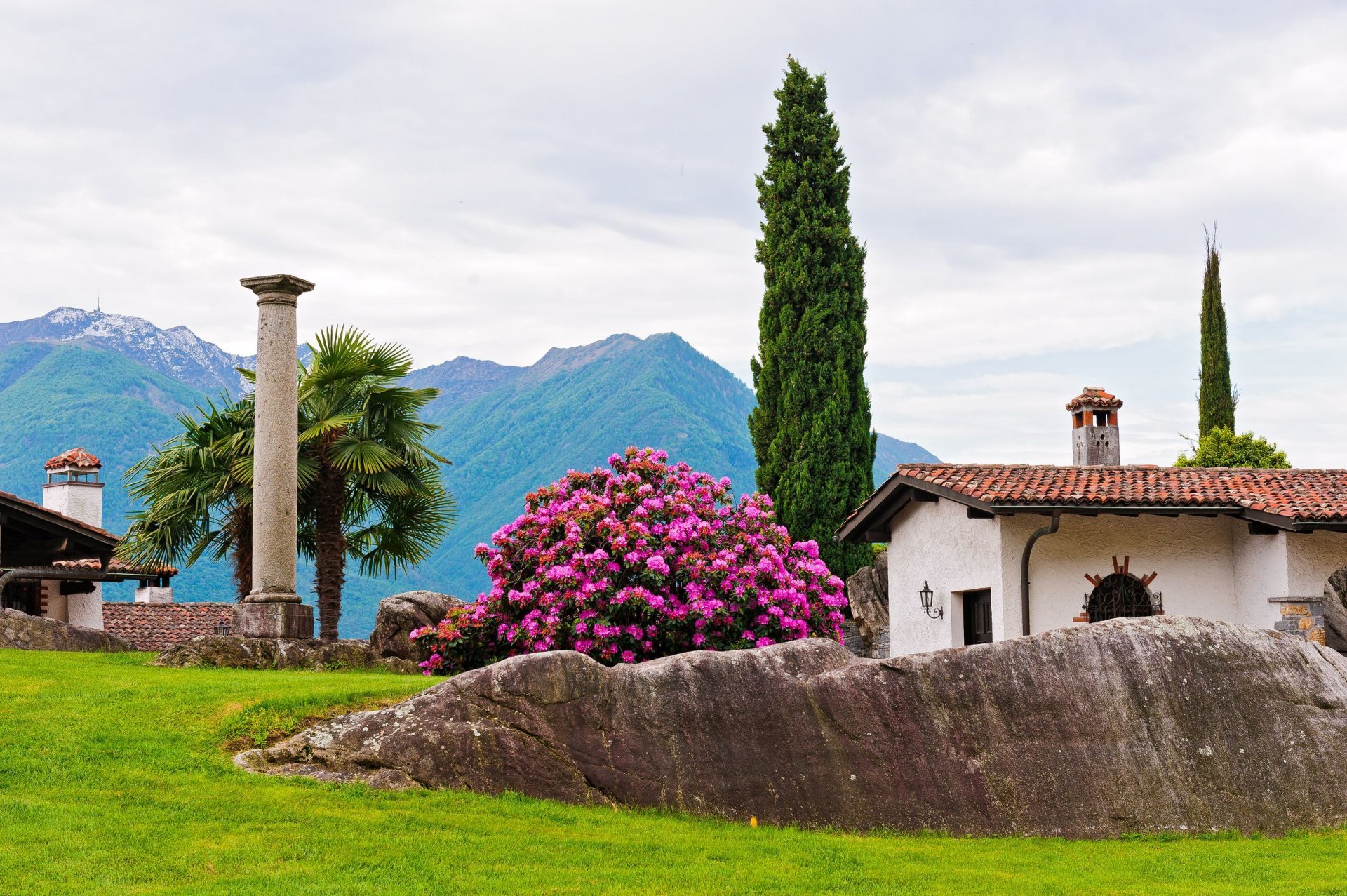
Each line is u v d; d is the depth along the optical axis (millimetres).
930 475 20516
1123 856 10758
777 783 11344
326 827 9773
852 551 26891
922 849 10633
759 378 28375
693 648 16625
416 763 11000
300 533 24797
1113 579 19938
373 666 17656
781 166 28344
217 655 16594
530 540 17688
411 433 23875
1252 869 10273
